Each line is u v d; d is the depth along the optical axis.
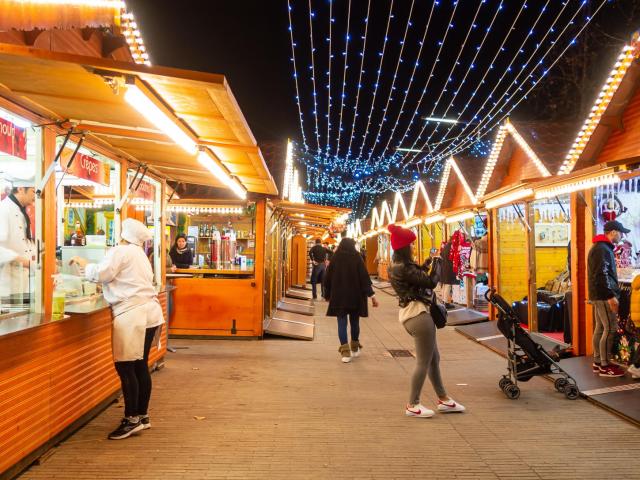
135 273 4.93
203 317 10.23
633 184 7.39
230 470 4.11
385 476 4.04
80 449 4.49
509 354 6.32
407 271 5.54
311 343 9.95
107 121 4.86
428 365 5.48
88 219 6.73
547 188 8.41
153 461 4.26
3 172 4.57
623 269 7.52
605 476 4.07
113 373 5.79
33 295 4.56
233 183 7.76
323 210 13.28
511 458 4.41
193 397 6.11
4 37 3.97
